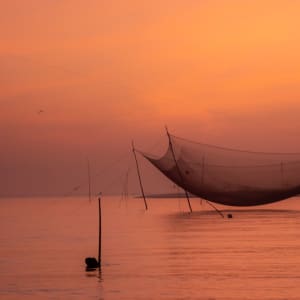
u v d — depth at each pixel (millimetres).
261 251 40562
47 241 50781
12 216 96250
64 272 33562
